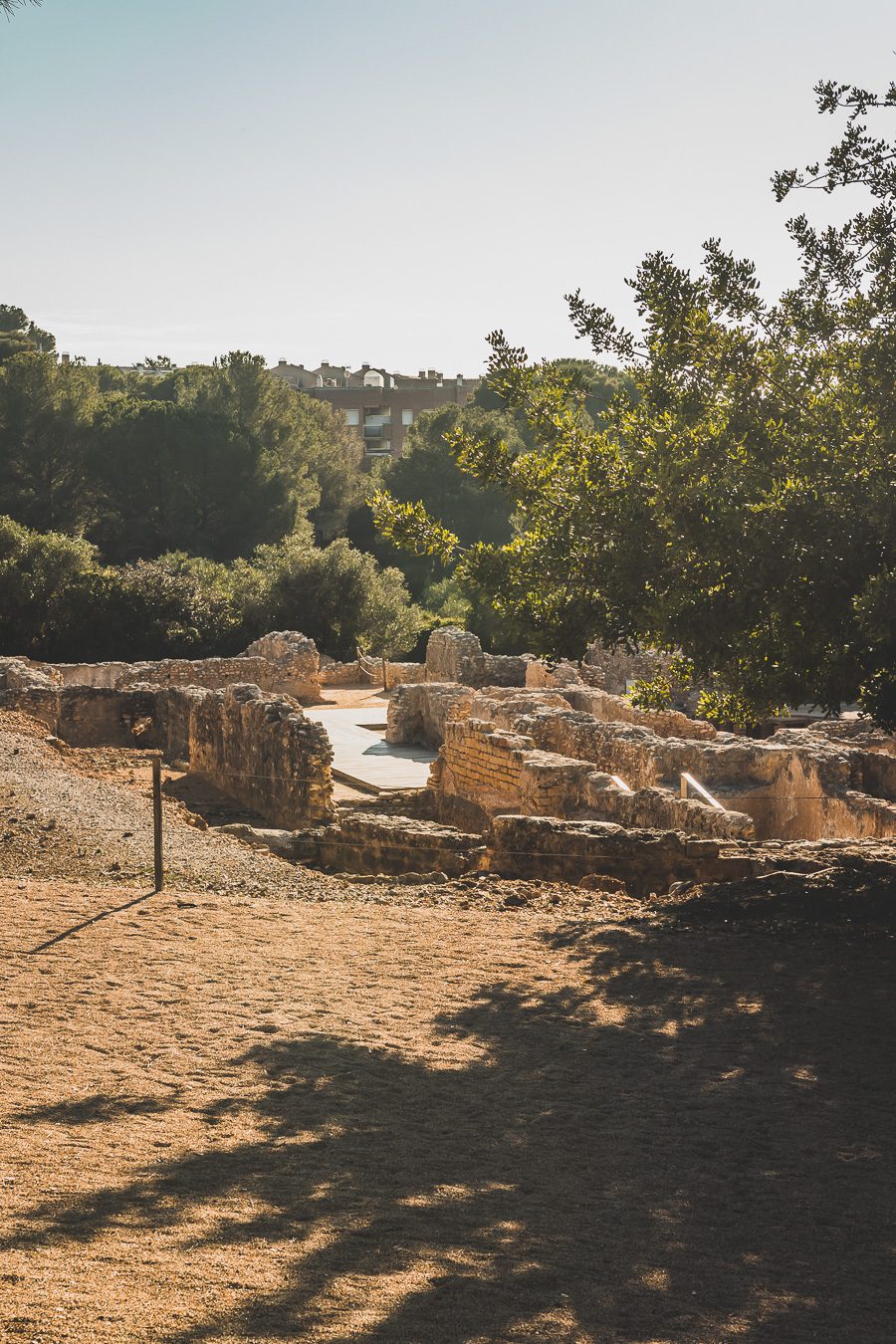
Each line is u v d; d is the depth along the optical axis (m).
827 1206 6.25
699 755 18.72
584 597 11.90
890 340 10.59
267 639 36.94
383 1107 7.42
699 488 10.44
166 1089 7.50
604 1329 4.79
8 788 16.83
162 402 61.91
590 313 12.28
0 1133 6.57
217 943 10.73
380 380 126.06
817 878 12.68
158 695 27.14
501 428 69.31
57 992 9.22
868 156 11.10
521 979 10.06
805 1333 4.89
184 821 16.62
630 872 13.94
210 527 60.81
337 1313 4.75
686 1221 6.02
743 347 11.58
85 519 60.75
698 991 9.77
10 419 57.69
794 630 11.12
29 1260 5.00
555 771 17.70
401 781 23.52
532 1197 6.22
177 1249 5.27
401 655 48.47
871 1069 8.23
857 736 21.88
